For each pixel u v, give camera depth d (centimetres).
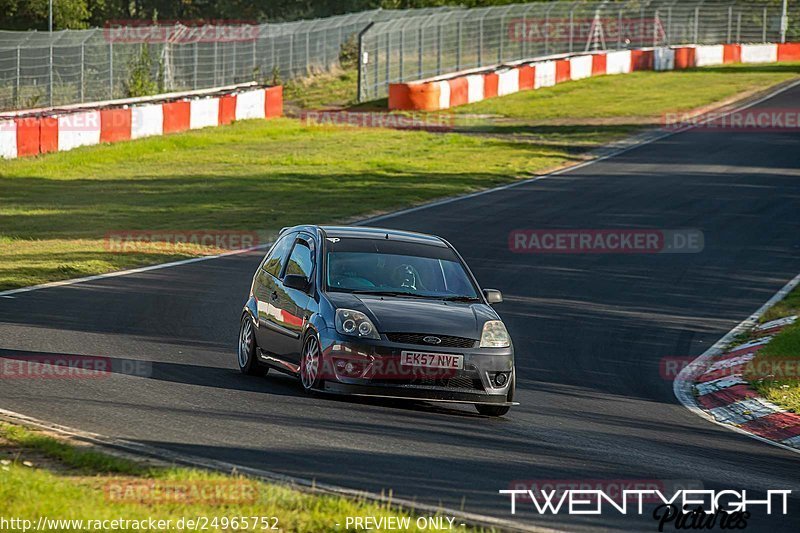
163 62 17888
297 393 3678
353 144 14375
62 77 15762
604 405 3991
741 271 7388
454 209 9625
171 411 3186
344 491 2373
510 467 2831
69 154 12338
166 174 11544
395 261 3928
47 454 2512
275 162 12575
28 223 8538
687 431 3647
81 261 6838
